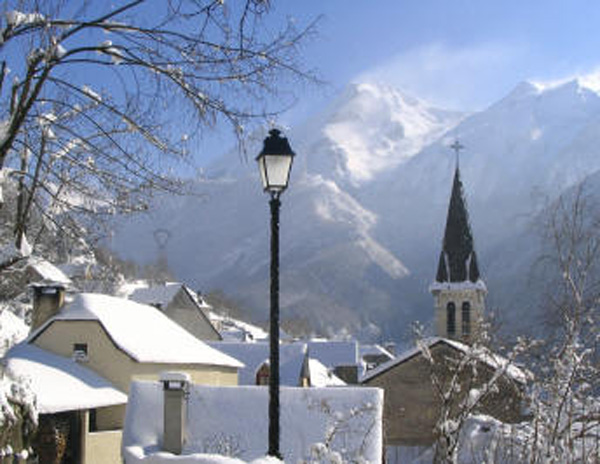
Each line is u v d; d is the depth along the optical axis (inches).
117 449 1021.8
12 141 327.9
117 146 353.4
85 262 416.2
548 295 407.2
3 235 415.8
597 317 391.5
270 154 407.5
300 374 1701.5
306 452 591.2
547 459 347.9
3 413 555.8
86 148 360.2
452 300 2536.9
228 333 3189.0
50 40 321.4
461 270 2536.9
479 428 436.8
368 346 3412.9
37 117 356.8
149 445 647.1
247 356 1747.0
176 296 2650.1
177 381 644.1
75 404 935.0
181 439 633.0
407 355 1481.3
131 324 1169.4
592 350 394.6
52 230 390.0
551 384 376.2
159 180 361.1
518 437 425.4
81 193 370.9
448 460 397.7
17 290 619.5
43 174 370.9
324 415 622.2
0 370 642.8
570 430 359.3
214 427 641.6
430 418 1350.9
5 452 547.2
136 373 1079.0
